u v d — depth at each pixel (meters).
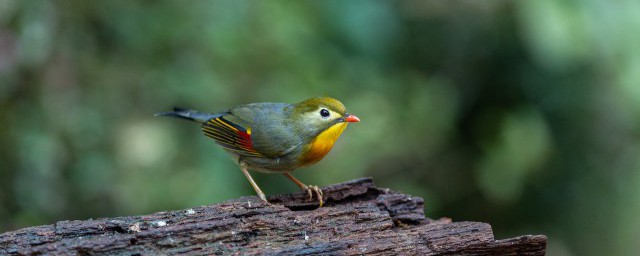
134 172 12.07
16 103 11.56
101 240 6.37
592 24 12.15
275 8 12.07
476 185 15.95
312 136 9.09
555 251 15.66
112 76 12.12
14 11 11.16
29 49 11.23
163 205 11.91
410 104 14.26
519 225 16.08
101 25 12.05
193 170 11.95
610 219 15.62
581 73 14.63
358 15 12.69
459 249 6.86
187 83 11.88
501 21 14.92
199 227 6.64
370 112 13.23
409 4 14.79
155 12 12.16
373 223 7.13
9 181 11.57
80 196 11.95
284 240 6.86
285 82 12.00
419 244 6.87
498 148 15.03
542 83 15.22
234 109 9.40
